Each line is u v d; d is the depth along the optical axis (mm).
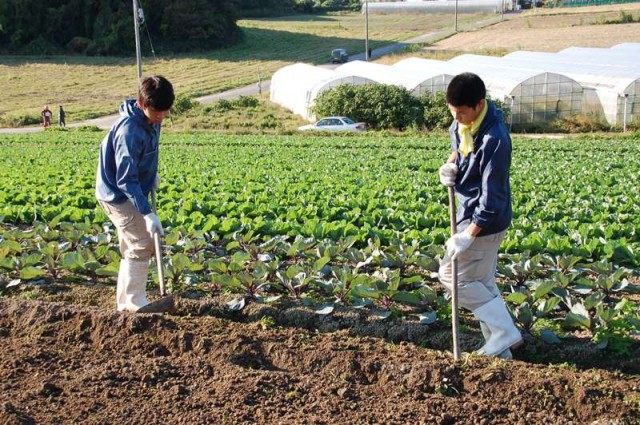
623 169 20797
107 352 6695
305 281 8398
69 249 10992
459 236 6207
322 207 13797
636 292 8578
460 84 5902
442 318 7723
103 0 83812
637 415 5566
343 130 40844
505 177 6105
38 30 83750
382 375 6199
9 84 67562
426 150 29156
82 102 60594
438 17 116188
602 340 6906
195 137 37500
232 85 67625
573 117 39594
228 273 9242
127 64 78375
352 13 131750
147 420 5355
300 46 91750
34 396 5641
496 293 6750
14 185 18375
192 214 12578
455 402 5734
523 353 6938
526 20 99250
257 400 5676
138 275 7477
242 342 6758
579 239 10984
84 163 24281
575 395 5773
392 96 42094
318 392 5848
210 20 86875
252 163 24062
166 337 6836
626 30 80500
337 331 7477
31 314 7293
